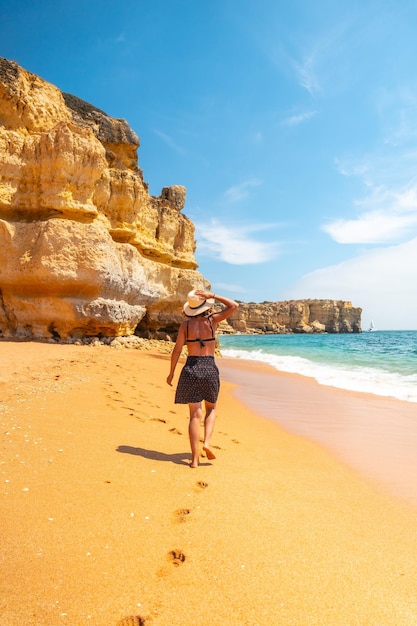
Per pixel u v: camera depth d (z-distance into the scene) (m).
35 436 4.20
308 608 2.00
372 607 2.04
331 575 2.30
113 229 20.28
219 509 3.07
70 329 17.16
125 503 3.00
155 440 4.75
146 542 2.50
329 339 68.81
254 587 2.14
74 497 3.00
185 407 7.15
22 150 17.34
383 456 4.93
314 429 6.38
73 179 17.23
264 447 5.14
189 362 4.29
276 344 47.09
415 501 3.55
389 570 2.40
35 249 16.25
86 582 2.06
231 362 19.59
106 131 22.50
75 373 8.87
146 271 22.23
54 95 19.73
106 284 17.34
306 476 4.07
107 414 5.56
